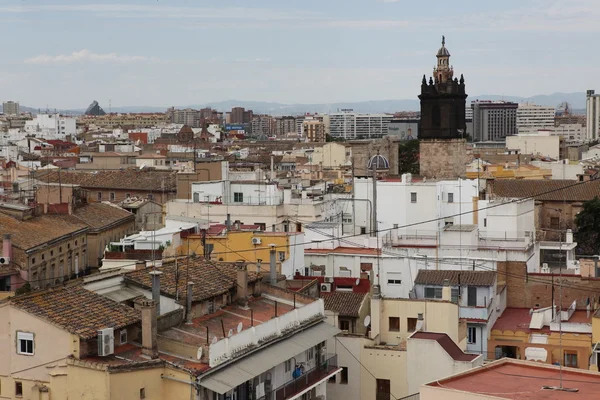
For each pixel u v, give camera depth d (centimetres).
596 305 9531
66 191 13450
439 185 12400
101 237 12912
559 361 8431
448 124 15762
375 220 11906
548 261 11950
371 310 8269
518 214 11719
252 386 6400
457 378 5172
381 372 7725
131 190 17575
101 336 5741
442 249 10719
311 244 10700
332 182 18250
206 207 11944
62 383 5681
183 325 6594
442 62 15888
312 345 7012
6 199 13638
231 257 9481
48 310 5875
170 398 5812
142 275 6838
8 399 5794
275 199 12519
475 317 8706
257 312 7200
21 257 10200
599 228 14850
